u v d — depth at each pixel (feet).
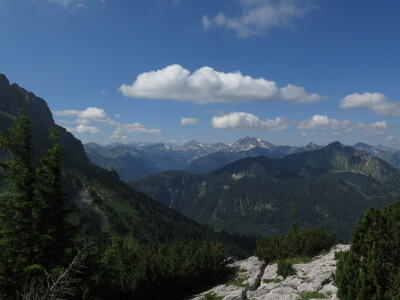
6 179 78.95
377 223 70.79
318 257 159.84
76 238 87.92
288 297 80.59
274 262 189.26
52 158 85.30
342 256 71.31
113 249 154.51
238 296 96.84
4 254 77.10
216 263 188.24
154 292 154.92
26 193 80.89
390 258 63.57
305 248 174.19
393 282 55.93
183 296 166.71
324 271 101.09
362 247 73.15
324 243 172.65
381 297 54.44
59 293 49.78
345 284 62.59
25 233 79.51
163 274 161.07
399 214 73.05
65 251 82.53
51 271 74.59
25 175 80.89
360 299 56.75
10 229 77.51
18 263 76.59
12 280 73.46
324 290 79.41
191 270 171.94
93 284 85.46
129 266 162.30
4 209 78.02
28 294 47.62
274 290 89.61
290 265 134.92
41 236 79.05
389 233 67.00
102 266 93.66
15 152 79.87
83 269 82.74
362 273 58.44
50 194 83.46
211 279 182.50
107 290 95.86
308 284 87.35
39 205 81.20
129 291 141.59
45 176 85.51
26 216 80.43
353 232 79.00
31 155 84.58
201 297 137.69
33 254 79.41
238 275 182.19
